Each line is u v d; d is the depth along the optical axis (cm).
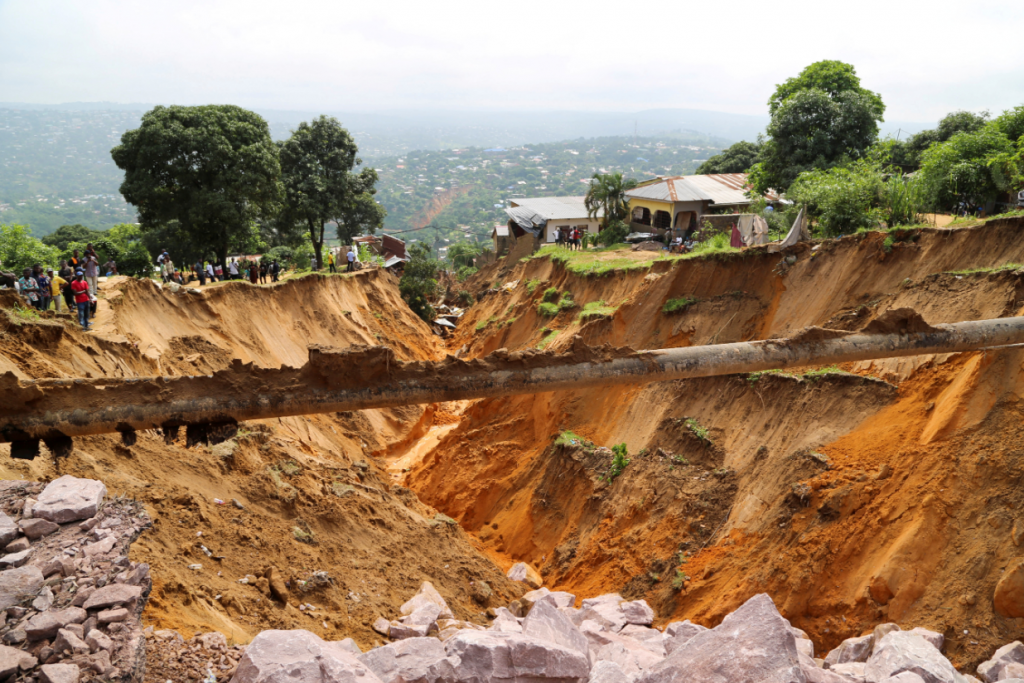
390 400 891
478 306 4781
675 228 4447
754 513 1617
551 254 3884
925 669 802
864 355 1034
